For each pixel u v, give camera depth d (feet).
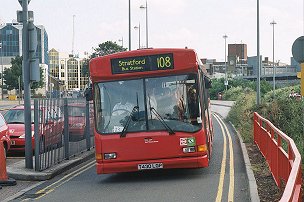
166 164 42.86
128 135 43.39
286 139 31.17
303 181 35.17
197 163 42.91
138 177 48.01
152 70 43.96
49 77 476.54
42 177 48.73
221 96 270.26
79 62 627.05
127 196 38.27
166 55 43.93
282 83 283.79
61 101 58.65
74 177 50.16
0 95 397.39
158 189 40.75
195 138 43.01
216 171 49.08
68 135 60.39
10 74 359.05
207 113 49.75
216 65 471.62
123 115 43.86
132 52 44.27
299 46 42.78
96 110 44.21
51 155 54.19
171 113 43.52
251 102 128.47
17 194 41.24
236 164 53.47
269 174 44.06
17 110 72.95
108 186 43.70
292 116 78.95
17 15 54.08
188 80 43.86
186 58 43.75
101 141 43.55
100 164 43.50
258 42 114.73
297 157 24.39
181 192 38.86
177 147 42.96
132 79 44.19
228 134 90.48
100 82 44.52
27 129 53.16
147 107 43.68
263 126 57.82
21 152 71.20
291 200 17.16
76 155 64.23
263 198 34.53
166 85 43.91
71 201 37.50
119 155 43.32
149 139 43.09
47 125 53.31
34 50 53.57
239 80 283.38
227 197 36.27
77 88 625.00
